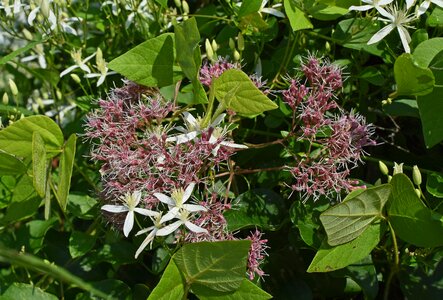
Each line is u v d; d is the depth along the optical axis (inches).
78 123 13.8
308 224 10.9
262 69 13.1
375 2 11.4
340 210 9.4
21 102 16.6
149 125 11.0
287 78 12.5
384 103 11.3
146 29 14.4
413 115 11.7
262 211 11.3
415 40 12.0
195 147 10.3
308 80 12.1
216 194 10.6
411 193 9.7
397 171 10.4
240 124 13.0
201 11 14.3
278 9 13.1
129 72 11.1
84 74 14.3
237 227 11.0
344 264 10.0
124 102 11.4
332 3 11.4
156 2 13.8
